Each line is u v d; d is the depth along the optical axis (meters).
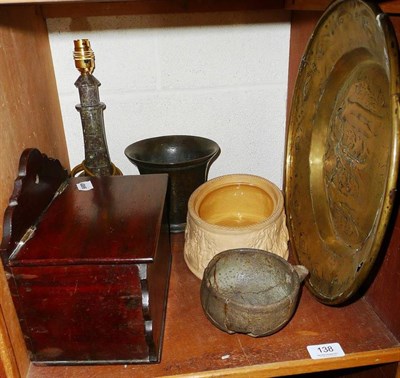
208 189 0.73
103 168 0.78
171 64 0.82
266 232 0.64
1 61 0.54
